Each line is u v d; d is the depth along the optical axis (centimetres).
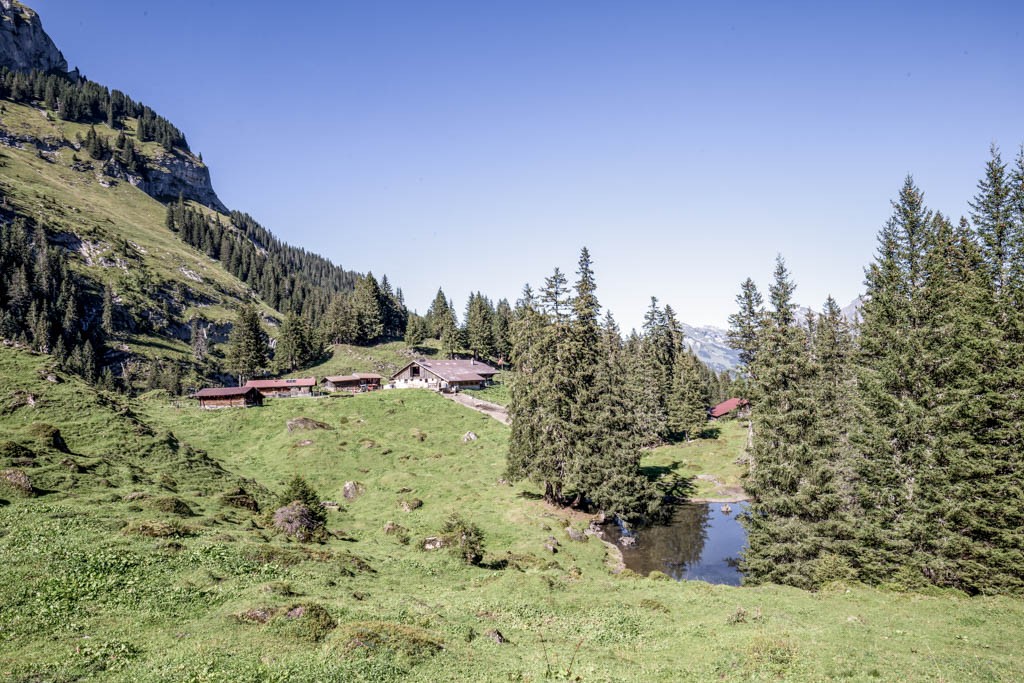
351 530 4459
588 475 5178
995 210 3662
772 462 3872
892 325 3984
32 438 4094
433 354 16875
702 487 6894
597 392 5512
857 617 2550
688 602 3105
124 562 2383
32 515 2788
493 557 3834
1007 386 3158
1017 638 2192
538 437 5394
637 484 5303
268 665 1658
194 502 3922
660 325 10625
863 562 3447
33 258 14725
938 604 2806
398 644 1914
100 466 4075
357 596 2536
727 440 8819
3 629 1745
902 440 3500
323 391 12069
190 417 8444
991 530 3031
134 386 13312
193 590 2234
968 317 3331
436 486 5962
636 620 2742
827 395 4697
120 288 16350
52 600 1980
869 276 4903
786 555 3688
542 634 2459
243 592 2284
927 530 3244
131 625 1889
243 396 9331
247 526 3528
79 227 18238
